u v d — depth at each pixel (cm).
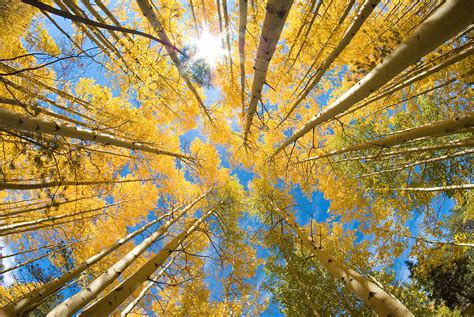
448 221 1077
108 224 812
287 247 1023
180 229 877
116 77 538
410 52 186
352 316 769
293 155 1073
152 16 452
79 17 183
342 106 368
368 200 942
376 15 595
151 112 709
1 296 466
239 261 1018
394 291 834
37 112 317
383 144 477
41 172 453
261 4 556
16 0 345
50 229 630
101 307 260
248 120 742
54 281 287
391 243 830
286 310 931
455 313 1002
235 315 891
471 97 620
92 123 613
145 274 321
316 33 593
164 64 580
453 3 137
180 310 721
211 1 670
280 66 780
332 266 362
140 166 900
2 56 451
